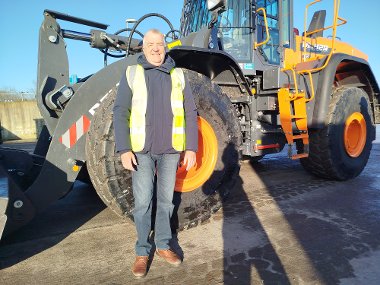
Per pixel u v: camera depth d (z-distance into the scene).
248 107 4.20
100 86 2.83
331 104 4.43
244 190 4.27
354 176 4.80
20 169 2.99
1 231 2.01
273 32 4.59
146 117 2.22
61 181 2.68
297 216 3.25
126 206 2.56
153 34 2.20
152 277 2.17
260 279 2.11
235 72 3.45
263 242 2.66
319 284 2.04
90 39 3.88
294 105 4.27
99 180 2.51
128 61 2.99
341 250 2.49
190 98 2.36
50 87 3.10
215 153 3.04
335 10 4.41
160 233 2.37
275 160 6.68
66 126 2.68
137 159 2.23
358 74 5.09
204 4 4.66
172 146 2.28
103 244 2.71
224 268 2.25
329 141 4.36
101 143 2.47
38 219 3.33
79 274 2.23
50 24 3.13
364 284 2.03
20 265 2.37
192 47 2.88
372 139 5.09
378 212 3.35
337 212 3.36
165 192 2.35
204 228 2.98
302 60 5.12
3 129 21.28
